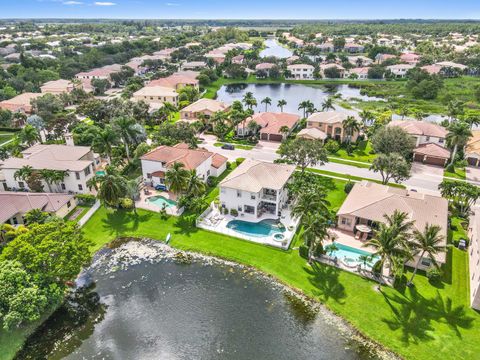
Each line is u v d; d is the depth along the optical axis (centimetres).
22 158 7138
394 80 18975
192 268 5019
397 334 3916
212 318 4181
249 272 4922
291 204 6556
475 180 7719
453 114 11312
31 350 3778
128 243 5578
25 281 3906
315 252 5100
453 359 3619
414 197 5809
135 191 6675
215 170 7712
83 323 4122
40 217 5378
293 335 3947
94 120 10675
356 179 7662
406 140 7938
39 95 12862
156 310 4303
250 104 12475
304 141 7131
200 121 10725
